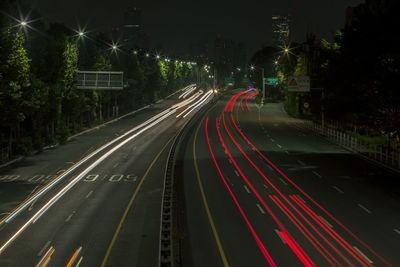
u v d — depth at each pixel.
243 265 17.95
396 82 42.19
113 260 18.52
